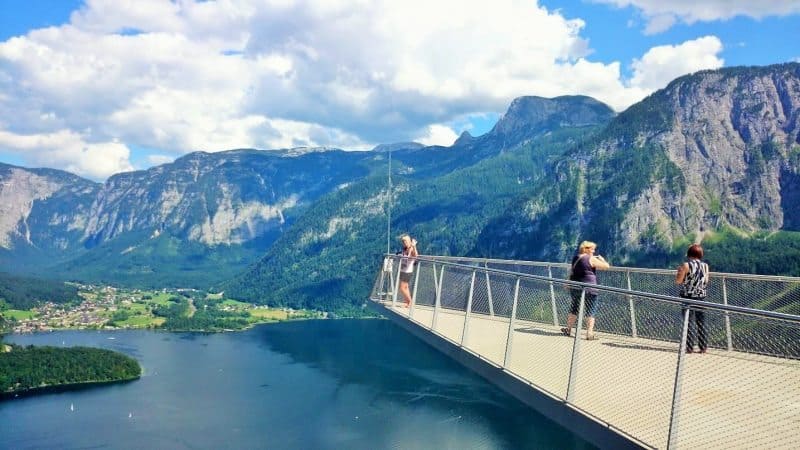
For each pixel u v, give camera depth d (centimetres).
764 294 1260
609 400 861
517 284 1137
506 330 1491
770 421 725
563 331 1353
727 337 1098
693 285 1115
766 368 974
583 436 813
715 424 725
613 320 1276
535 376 1014
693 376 942
